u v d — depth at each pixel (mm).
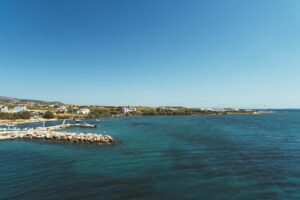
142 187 26391
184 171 32469
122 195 24203
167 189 25828
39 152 47500
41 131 79438
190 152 45469
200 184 27297
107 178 29594
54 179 29297
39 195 24281
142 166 35344
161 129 92562
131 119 172750
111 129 98250
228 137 67000
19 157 42500
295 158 40094
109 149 50188
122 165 36031
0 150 50000
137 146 53188
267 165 35500
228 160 38688
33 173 31938
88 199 23219
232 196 23922
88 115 190875
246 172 31922
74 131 90875
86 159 40469
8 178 29719
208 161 38094
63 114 190250
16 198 23578
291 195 24125
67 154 45125
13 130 84500
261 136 69250
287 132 80312
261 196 23906
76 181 28453
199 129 90938
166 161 38344
